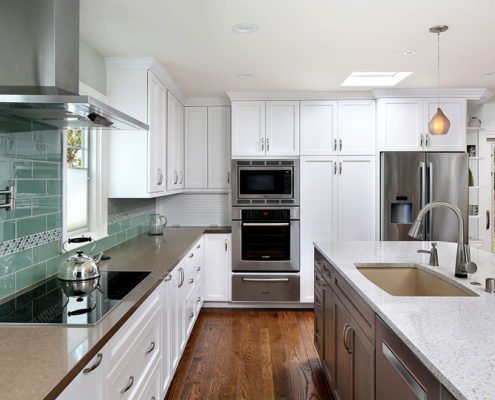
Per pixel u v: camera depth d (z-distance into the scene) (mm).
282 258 4297
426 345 1151
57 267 2303
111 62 3049
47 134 2186
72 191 2666
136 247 3182
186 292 3141
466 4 2174
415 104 4160
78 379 1167
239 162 4254
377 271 2391
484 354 1089
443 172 4094
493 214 4957
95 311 1604
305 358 3162
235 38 2660
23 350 1224
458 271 2033
